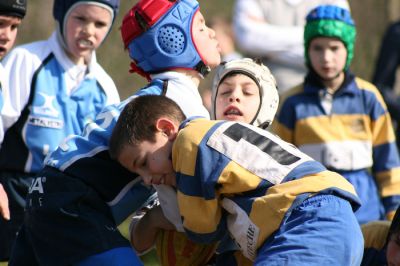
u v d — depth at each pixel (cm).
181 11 973
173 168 854
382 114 1427
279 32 1794
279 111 1440
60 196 888
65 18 1162
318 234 811
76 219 880
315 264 802
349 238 820
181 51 974
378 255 959
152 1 973
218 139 834
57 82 1163
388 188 1416
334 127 1411
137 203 942
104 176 904
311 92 1424
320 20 1416
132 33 978
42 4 2438
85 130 929
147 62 983
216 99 991
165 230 961
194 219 841
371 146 1419
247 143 839
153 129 857
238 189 829
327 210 821
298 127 1420
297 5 1812
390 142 1425
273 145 849
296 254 805
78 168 898
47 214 891
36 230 903
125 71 2447
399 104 1711
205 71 998
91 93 1182
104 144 909
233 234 858
